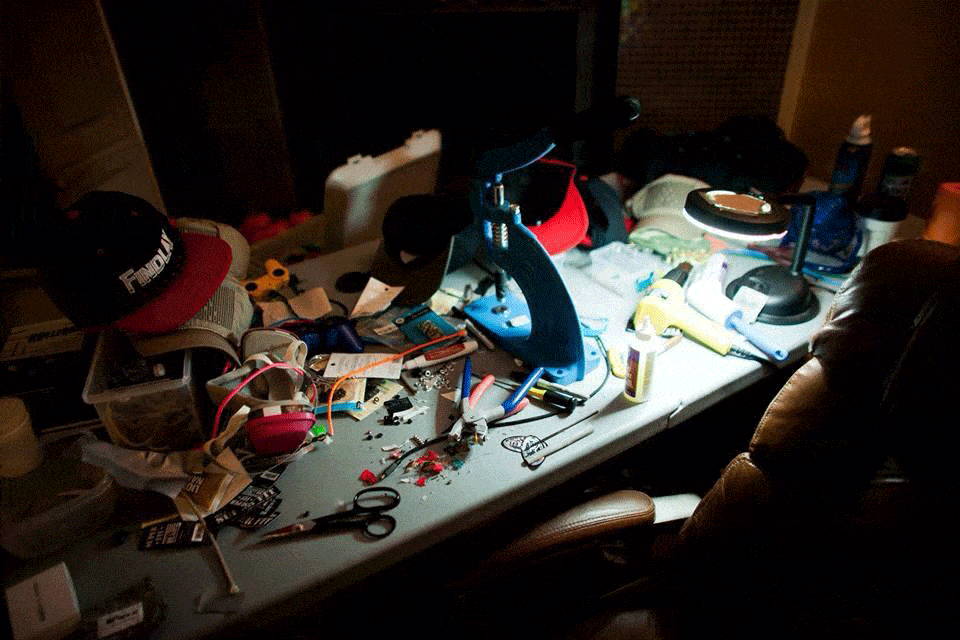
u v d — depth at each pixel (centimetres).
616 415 113
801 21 174
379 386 122
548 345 122
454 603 124
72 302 102
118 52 245
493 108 212
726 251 155
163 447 110
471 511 98
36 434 110
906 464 74
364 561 92
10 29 161
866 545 77
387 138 247
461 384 121
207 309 115
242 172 278
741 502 90
